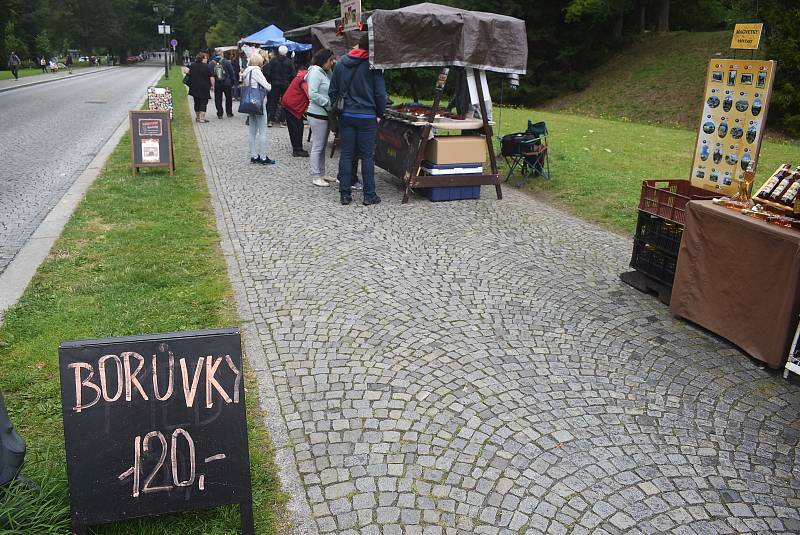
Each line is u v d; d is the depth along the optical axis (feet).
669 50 98.32
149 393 8.06
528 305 17.07
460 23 25.32
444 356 14.14
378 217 25.17
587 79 102.32
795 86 65.31
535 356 14.28
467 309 16.67
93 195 27.14
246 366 13.46
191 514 8.98
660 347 14.88
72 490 7.98
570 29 104.17
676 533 9.21
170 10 292.61
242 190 29.25
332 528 9.09
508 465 10.57
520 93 102.32
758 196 14.62
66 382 7.86
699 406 12.51
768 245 13.56
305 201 27.43
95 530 8.59
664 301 17.34
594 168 35.88
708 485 10.27
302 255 20.44
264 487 9.84
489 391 12.76
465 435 11.33
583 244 22.58
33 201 26.73
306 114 30.01
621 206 27.53
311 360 13.80
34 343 13.82
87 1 289.94
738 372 13.84
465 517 9.39
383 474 10.26
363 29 25.59
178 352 8.08
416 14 24.73
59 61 254.27
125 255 19.76
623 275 19.01
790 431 11.80
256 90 33.63
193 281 17.98
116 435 8.03
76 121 55.72
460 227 24.17
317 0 120.16
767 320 13.71
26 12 230.68
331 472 10.27
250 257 20.16
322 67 28.84
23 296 16.31
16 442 8.48
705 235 15.29
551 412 12.13
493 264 20.16
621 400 12.62
